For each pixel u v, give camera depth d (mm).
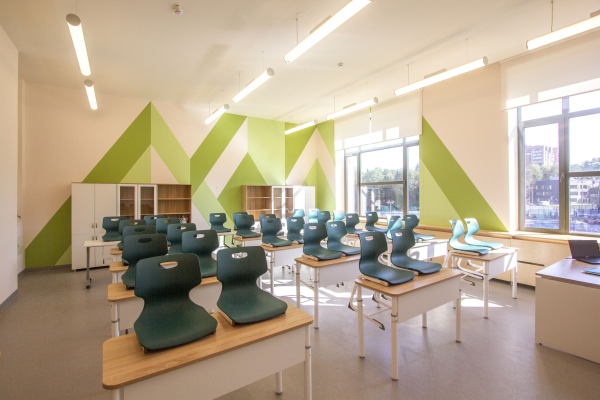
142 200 6637
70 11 3570
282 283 5027
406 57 4832
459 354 2729
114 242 4887
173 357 1460
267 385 2330
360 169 8469
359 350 2709
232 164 8148
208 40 4309
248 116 8422
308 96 6754
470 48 4520
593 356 2562
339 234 4137
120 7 3520
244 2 3477
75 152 6262
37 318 3598
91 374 2475
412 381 2342
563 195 4590
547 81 4410
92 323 3459
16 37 4121
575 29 3014
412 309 2494
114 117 6656
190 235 3217
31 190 5859
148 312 1812
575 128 4461
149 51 4609
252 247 2262
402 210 7219
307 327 1879
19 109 5641
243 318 1775
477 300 4086
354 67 5203
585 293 2594
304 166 9383
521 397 2146
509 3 3449
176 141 7359
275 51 4652
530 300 4074
